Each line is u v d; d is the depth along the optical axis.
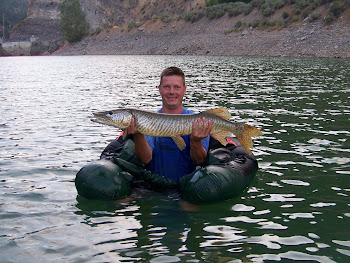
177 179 2.20
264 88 6.61
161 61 16.20
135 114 1.91
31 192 2.16
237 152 2.42
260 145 3.05
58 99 5.75
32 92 6.67
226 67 11.66
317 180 2.30
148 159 2.17
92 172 2.08
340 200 2.01
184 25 25.45
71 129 3.69
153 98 5.72
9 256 1.48
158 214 1.86
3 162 2.70
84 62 17.92
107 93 6.39
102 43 31.50
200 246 1.54
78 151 2.96
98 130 3.64
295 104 4.93
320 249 1.51
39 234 1.66
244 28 20.59
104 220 1.80
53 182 2.32
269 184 2.25
